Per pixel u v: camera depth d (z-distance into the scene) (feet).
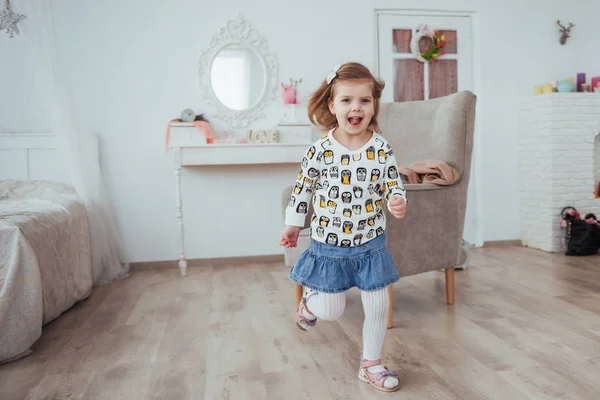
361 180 5.40
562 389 5.34
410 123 9.71
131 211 12.73
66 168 10.60
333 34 13.33
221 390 5.55
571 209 13.24
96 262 10.83
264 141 12.40
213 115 12.92
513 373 5.78
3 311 6.57
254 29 13.00
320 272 5.53
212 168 12.96
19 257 6.87
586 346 6.55
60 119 10.25
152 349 6.89
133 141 12.66
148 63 12.64
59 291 8.41
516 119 14.30
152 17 12.61
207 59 12.82
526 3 14.17
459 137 8.54
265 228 13.29
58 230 8.62
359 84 5.22
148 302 9.40
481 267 11.64
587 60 14.34
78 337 7.48
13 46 10.21
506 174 14.33
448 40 14.08
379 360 5.65
